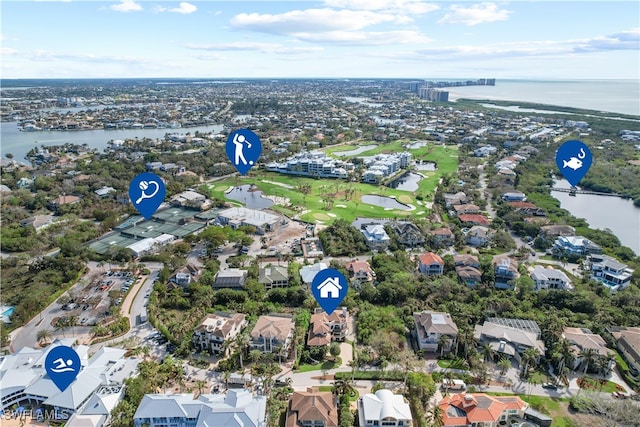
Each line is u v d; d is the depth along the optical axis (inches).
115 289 7219.5
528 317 6181.1
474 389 4879.4
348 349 5723.4
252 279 7224.4
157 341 5925.2
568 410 4650.6
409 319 6166.3
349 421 4360.2
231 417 4220.0
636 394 4867.1
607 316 6176.2
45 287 7214.6
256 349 5442.9
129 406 4537.4
